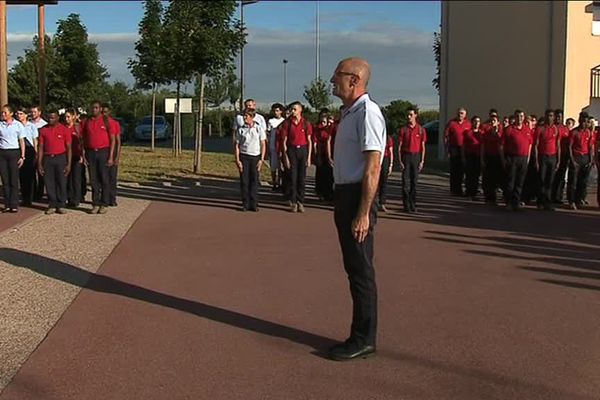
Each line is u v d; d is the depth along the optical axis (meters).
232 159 27.05
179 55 20.20
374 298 5.22
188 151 32.12
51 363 5.10
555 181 14.49
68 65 28.73
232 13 20.47
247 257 8.70
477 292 7.09
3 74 15.81
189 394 4.57
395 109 32.53
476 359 5.20
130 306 6.52
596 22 24.30
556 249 9.42
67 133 12.38
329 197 14.50
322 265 8.26
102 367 5.03
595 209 13.96
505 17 26.36
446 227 11.28
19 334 5.72
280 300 6.75
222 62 20.53
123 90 51.66
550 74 24.70
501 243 9.84
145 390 4.63
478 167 15.42
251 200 13.05
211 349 5.39
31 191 13.39
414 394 4.57
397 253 9.07
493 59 26.98
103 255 8.77
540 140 13.66
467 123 15.80
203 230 10.74
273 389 4.65
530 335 5.74
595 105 24.45
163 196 15.22
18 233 10.31
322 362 5.14
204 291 7.07
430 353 5.32
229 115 55.41
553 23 24.48
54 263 8.27
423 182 20.06
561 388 4.66
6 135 12.27
